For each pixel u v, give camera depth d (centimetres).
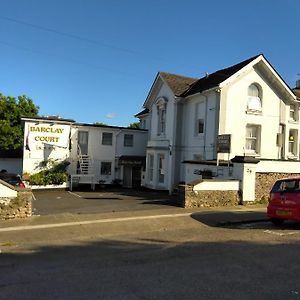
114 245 949
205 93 2405
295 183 1250
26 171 2764
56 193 2584
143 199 2114
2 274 681
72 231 1105
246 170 1684
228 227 1238
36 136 2791
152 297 558
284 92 2508
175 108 2675
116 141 3234
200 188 1594
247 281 636
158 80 2916
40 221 1221
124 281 636
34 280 644
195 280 641
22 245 945
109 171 3198
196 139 2517
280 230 1173
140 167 3309
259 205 1683
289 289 595
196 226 1238
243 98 2373
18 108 3994
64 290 590
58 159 2855
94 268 721
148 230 1165
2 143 3894
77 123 3059
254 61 2366
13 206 1255
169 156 2698
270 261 771
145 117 3691
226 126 2303
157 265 742
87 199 2141
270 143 2466
